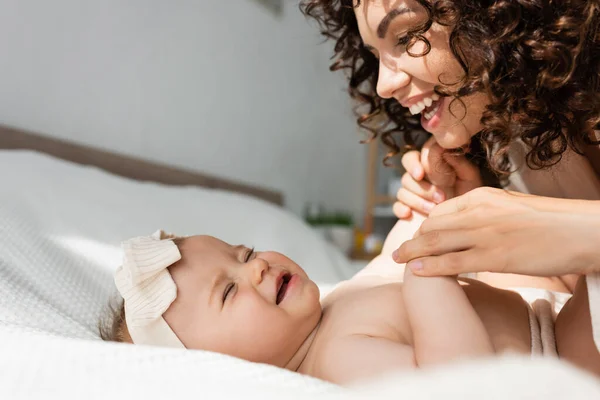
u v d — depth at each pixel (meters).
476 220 0.69
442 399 0.41
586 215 0.64
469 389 0.41
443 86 0.89
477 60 0.84
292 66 3.40
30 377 0.55
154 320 0.83
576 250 0.64
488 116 0.86
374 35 0.90
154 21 2.33
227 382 0.52
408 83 0.92
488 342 0.67
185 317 0.84
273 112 3.19
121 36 2.17
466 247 0.70
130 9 2.21
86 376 0.54
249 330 0.82
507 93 0.84
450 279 0.71
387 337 0.77
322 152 3.73
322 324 0.87
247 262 0.89
